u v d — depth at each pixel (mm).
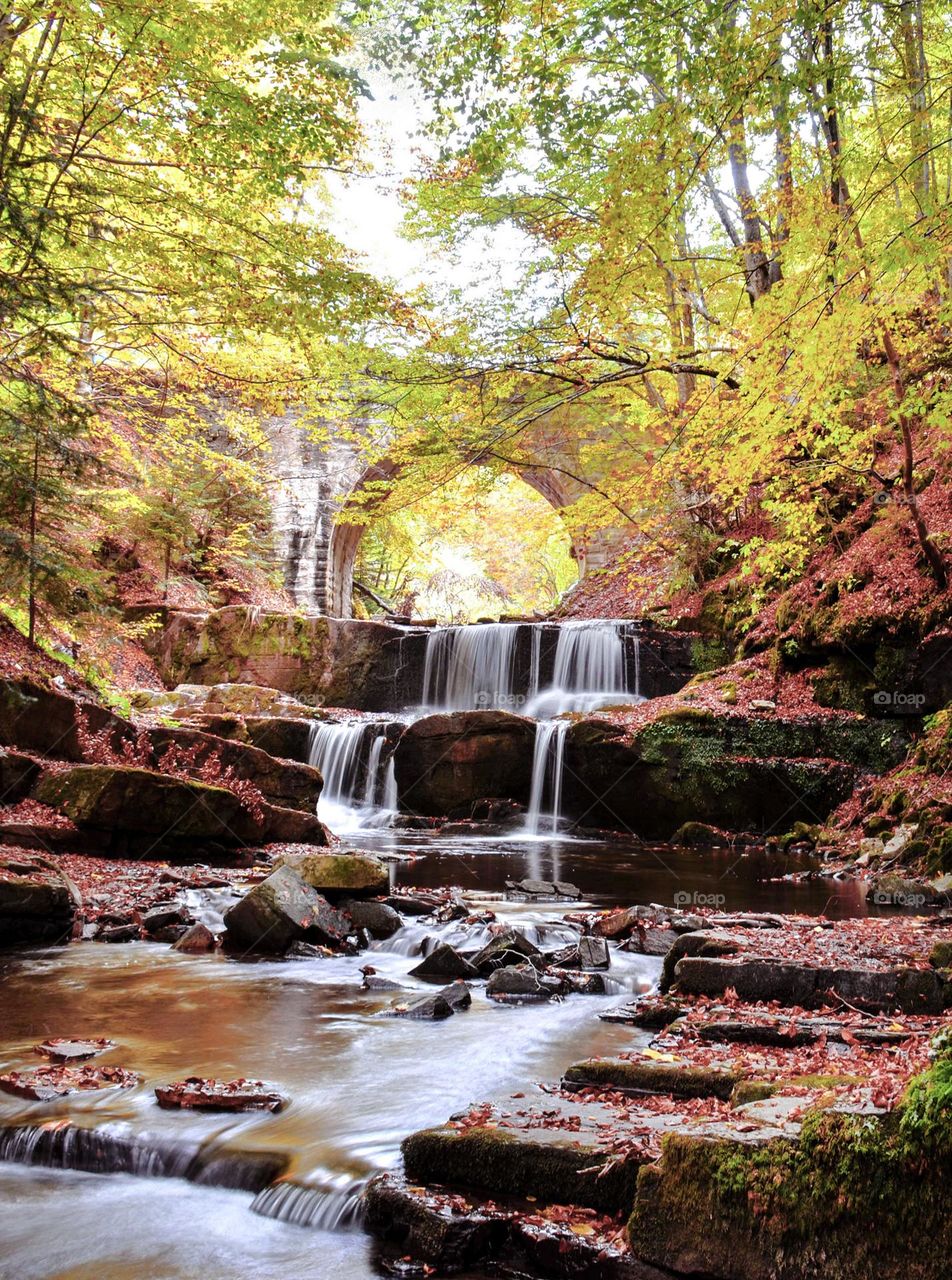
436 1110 4242
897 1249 2602
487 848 14672
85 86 9891
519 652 22750
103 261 12352
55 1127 4027
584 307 10500
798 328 8234
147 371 18641
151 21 9375
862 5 6789
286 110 9820
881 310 8289
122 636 21156
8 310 9570
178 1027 5566
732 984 5566
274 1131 4016
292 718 20359
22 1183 3797
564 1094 4086
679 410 15969
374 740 18781
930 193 7422
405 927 8344
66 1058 4898
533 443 26172
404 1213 3295
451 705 23453
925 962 5438
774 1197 2779
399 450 14922
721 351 12805
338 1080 4652
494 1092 4469
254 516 29281
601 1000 6359
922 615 14766
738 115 7223
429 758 17812
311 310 11359
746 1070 4004
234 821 11469
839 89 7008
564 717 18141
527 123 9828
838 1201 2697
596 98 7266
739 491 11977
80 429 10961
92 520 19969
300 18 10438
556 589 45719
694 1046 4707
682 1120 3580
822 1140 2783
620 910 8367
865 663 15758
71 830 10055
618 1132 3479
